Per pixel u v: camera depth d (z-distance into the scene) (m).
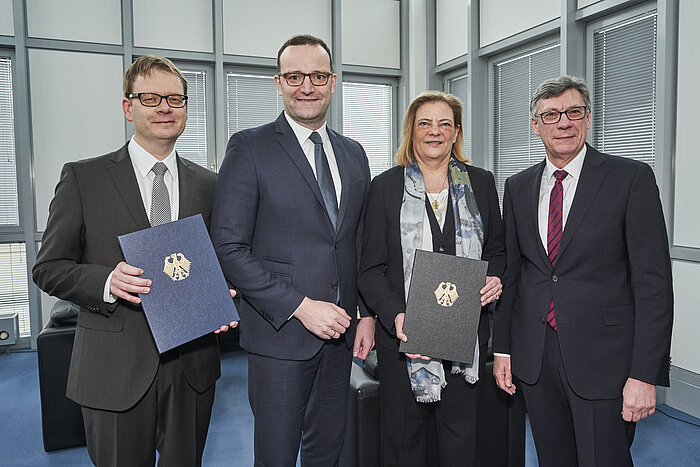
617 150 3.85
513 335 1.78
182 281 1.46
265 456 1.73
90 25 4.90
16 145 4.73
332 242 1.70
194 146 5.48
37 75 4.76
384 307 1.72
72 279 1.45
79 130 4.93
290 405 1.69
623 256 1.62
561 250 1.64
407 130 1.88
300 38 1.71
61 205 1.52
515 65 4.90
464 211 1.79
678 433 2.95
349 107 6.03
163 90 1.55
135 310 1.54
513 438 2.23
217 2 5.20
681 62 3.21
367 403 2.00
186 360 1.61
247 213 1.64
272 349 1.68
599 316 1.60
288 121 1.75
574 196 1.64
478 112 5.21
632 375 1.55
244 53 5.43
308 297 1.66
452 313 1.65
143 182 1.61
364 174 1.86
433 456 2.05
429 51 5.87
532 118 1.74
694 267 3.19
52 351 2.76
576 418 1.63
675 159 3.29
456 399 1.78
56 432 2.79
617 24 3.77
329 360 1.77
